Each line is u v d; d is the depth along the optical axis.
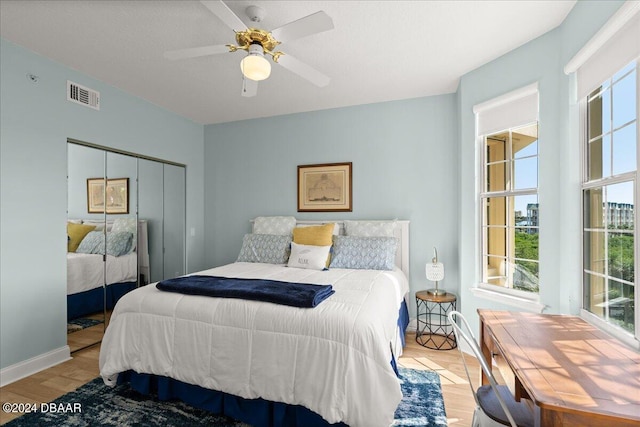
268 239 3.62
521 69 2.42
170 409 2.01
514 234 2.60
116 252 3.23
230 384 1.81
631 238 1.62
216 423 1.87
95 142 2.98
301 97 3.47
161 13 2.01
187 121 4.20
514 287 2.60
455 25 2.15
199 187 4.41
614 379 1.10
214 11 1.62
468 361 2.68
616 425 0.91
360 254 3.18
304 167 3.96
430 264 3.11
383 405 1.54
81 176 2.89
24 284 2.43
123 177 3.32
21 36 2.28
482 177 2.86
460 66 2.76
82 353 2.83
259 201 4.20
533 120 2.36
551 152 2.22
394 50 2.48
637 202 1.54
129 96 3.35
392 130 3.58
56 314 2.64
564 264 2.11
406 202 3.52
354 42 2.36
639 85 1.50
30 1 1.89
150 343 2.01
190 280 2.32
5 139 2.32
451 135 3.35
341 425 1.66
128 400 2.10
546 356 1.28
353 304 1.89
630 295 1.63
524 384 1.08
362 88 3.22
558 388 1.04
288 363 1.71
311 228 3.46
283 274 2.84
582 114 2.02
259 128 4.20
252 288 2.05
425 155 3.46
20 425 1.84
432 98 3.43
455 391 2.20
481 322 1.85
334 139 3.83
